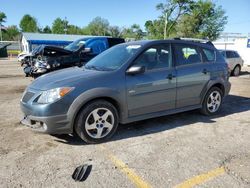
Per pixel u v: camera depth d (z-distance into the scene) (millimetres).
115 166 3592
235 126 5352
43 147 4160
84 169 3486
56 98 3996
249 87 10617
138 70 4473
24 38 44844
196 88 5570
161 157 3881
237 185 3182
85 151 4039
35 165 3582
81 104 4105
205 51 5879
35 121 4137
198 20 48469
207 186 3158
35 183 3162
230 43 28859
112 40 11133
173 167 3592
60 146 4207
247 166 3650
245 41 27125
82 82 4180
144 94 4742
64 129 4098
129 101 4590
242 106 7121
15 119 5613
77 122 4172
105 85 4305
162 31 51312
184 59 5410
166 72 5031
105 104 4344
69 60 9344
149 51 4930
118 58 4879
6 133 4750
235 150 4176
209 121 5648
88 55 9938
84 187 3096
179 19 49656
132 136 4695
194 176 3371
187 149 4176
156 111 5012
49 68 8969
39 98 4086
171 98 5156
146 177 3332
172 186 3148
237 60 15156
